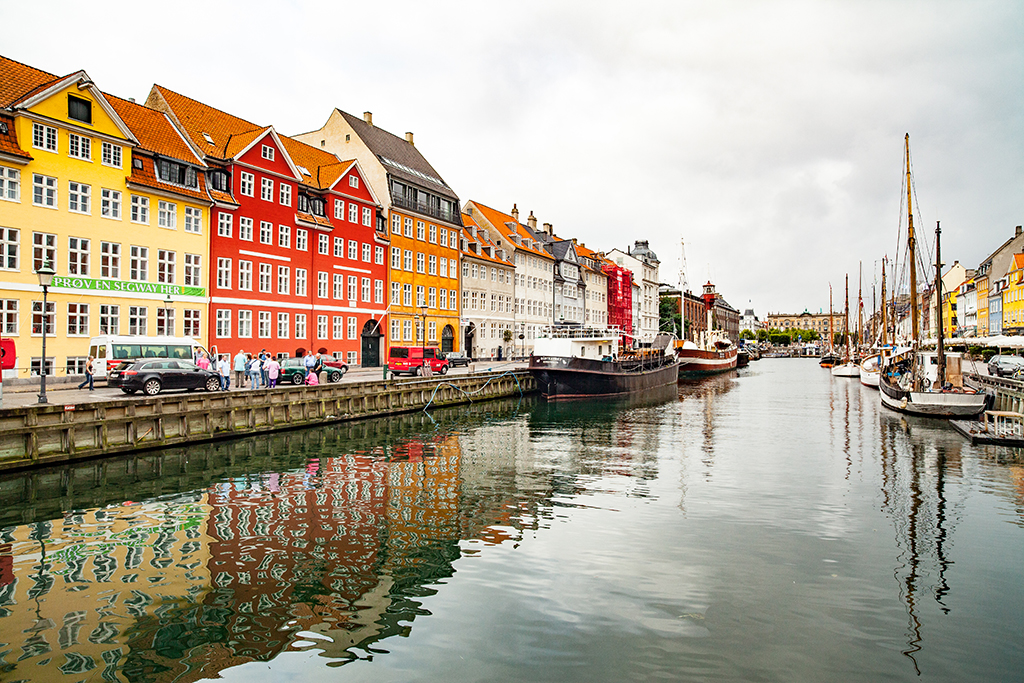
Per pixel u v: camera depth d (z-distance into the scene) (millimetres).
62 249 29859
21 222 28406
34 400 22516
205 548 12570
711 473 19906
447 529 13898
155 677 7871
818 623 9289
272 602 10070
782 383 69875
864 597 10227
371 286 49438
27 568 11477
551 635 8898
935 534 13547
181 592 10445
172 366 26094
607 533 13602
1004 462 21578
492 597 10227
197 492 16984
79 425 19828
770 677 7809
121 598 10203
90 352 28219
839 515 15031
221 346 37281
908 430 29641
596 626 9164
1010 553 12320
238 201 38438
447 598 10156
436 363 43562
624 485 18188
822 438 27406
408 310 53594
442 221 58125
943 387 34750
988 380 39469
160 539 13117
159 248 34031
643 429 30609
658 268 119938
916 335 36625
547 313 78812
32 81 30953
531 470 20328
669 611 9680
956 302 102625
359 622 9352
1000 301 78062
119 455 21062
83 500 16016
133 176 32875
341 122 53562
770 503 16156
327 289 45031
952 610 9750
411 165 58406
